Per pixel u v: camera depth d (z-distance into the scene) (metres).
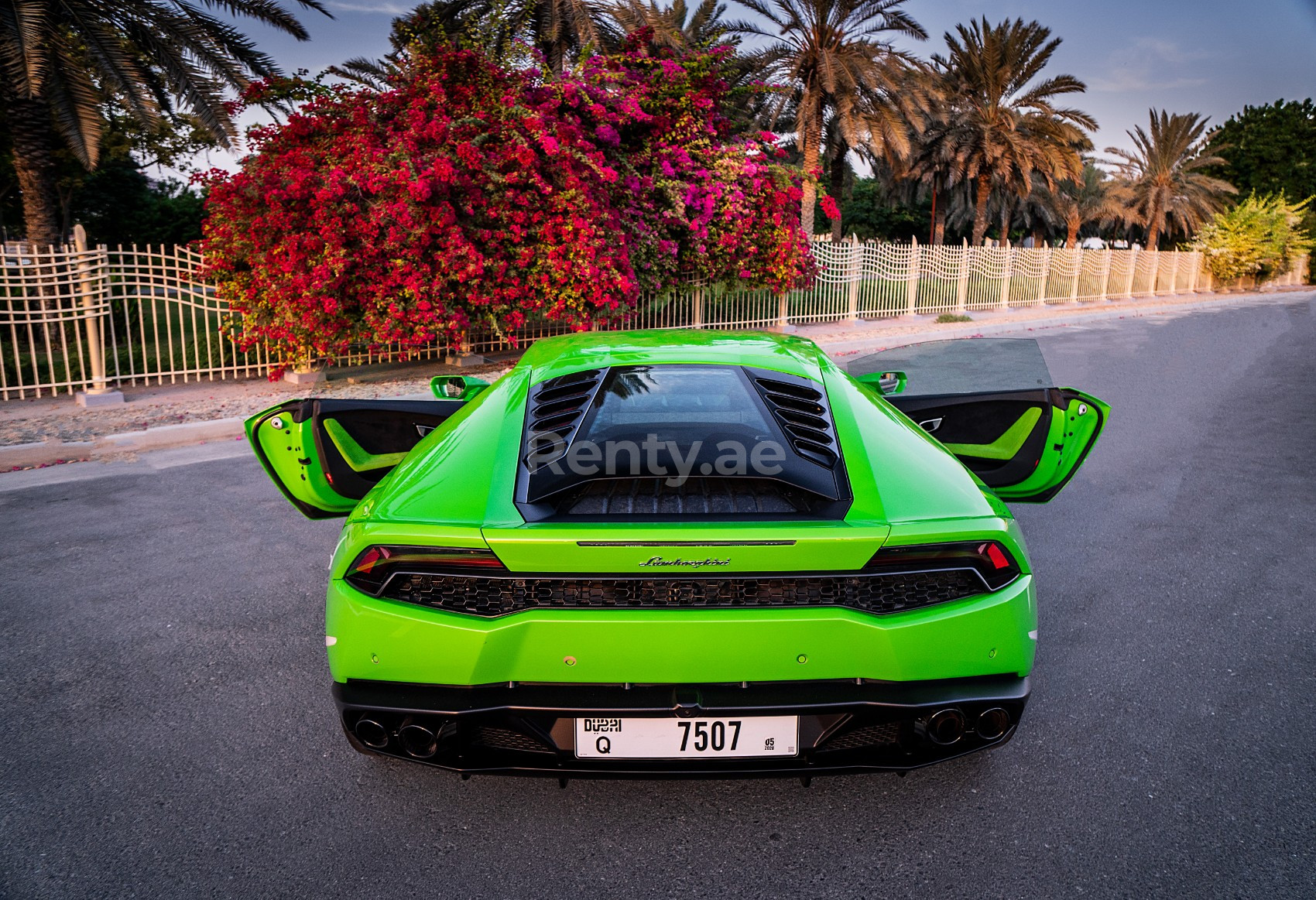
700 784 2.52
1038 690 3.04
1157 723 2.81
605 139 11.56
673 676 1.95
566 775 2.04
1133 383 10.19
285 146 9.93
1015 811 2.36
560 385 2.69
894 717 2.00
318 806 2.42
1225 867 2.11
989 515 2.10
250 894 2.06
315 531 4.89
